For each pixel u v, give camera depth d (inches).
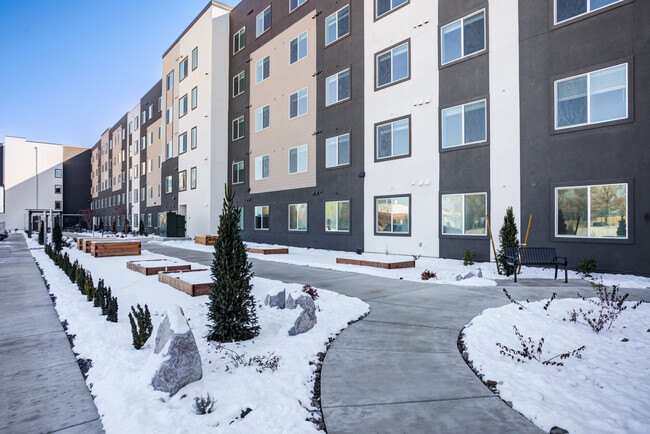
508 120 509.7
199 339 208.4
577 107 450.6
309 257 646.5
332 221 779.4
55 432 124.9
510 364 166.4
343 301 295.7
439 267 500.7
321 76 806.5
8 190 2433.6
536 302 270.8
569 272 432.8
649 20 398.3
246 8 1063.0
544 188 473.4
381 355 184.4
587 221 438.9
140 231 1585.9
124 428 121.6
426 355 183.6
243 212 1055.0
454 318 248.2
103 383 158.1
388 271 464.8
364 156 709.3
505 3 517.0
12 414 136.9
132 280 406.9
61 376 171.3
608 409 127.1
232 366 168.6
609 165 421.1
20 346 212.2
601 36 431.2
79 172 2751.0
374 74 695.1
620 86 417.7
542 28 482.0
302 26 859.4
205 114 1144.8
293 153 882.8
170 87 1422.2
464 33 566.3
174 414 127.6
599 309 247.0
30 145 2534.5
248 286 215.2
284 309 264.2
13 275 492.4
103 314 268.4
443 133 588.4
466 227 556.7
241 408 132.9
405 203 638.5
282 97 917.8
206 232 1122.7
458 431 117.0
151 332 216.1
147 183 1692.9
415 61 627.8
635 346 183.5
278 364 171.8
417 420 123.9
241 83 1086.4
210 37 1119.6
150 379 147.3
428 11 612.4
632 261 403.5
